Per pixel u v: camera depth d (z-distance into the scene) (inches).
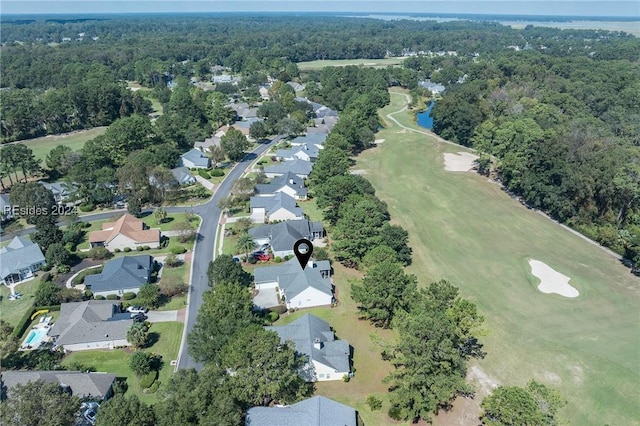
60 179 4731.8
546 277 3107.8
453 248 3496.6
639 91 6658.5
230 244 3469.5
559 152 4092.0
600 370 2274.9
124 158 4675.2
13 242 3272.6
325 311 2701.8
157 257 3289.9
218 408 1612.9
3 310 2694.4
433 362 1927.9
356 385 2156.7
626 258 3371.1
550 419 1694.1
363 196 3688.5
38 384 1723.7
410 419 1969.7
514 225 3905.0
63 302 2726.4
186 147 5846.5
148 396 2052.2
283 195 4045.3
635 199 3572.8
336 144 5231.3
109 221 3811.5
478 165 5374.0
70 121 6786.4
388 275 2456.9
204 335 2113.7
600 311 2751.0
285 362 1935.3
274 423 1733.5
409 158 5585.6
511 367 2289.6
